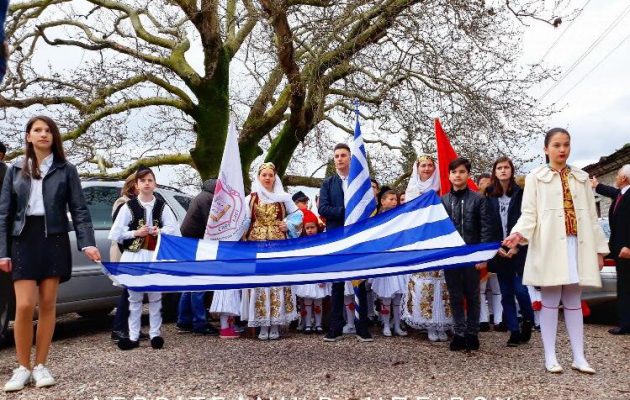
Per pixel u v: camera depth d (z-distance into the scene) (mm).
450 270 5480
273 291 6160
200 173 13039
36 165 4477
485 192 6527
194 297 6742
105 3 12617
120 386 4270
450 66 10609
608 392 3920
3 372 4938
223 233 6160
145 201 5984
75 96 12641
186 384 4285
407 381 4273
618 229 6594
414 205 5402
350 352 5406
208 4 10781
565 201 4598
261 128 12859
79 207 4641
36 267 4387
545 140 4781
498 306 6840
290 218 6449
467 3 9727
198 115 12781
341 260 4582
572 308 4633
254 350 5562
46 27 12594
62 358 5426
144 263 4477
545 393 3904
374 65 10586
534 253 4633
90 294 6699
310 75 10516
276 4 9023
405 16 10078
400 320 6793
